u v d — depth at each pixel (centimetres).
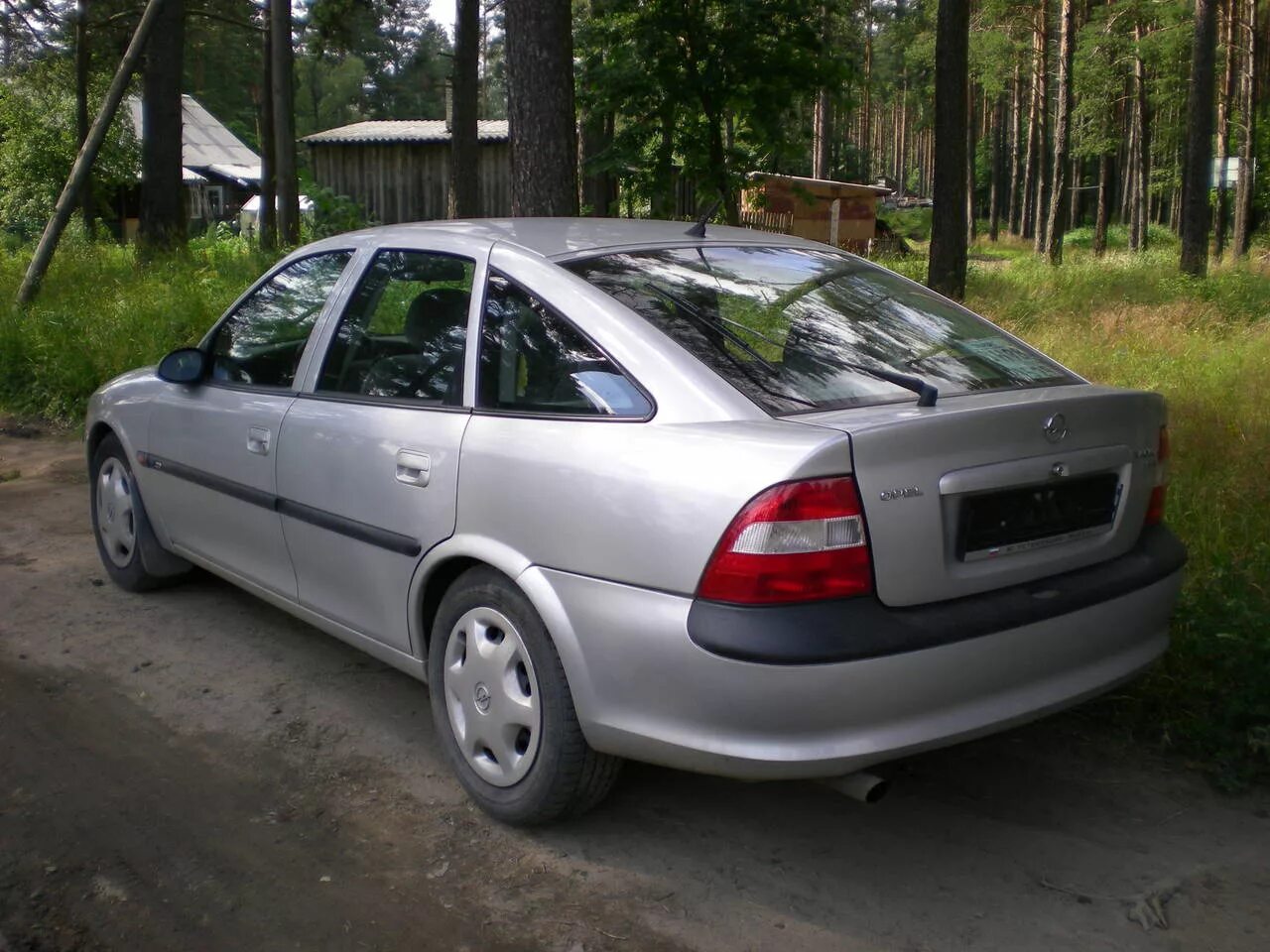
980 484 277
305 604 403
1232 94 3650
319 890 297
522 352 326
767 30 1212
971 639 272
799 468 257
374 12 1928
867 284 376
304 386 399
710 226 403
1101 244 3722
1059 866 311
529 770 313
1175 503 536
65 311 1048
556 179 815
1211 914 290
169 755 370
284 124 1686
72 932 277
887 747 265
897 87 6600
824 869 309
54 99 2853
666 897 295
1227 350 989
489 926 283
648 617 273
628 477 281
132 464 491
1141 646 322
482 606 322
